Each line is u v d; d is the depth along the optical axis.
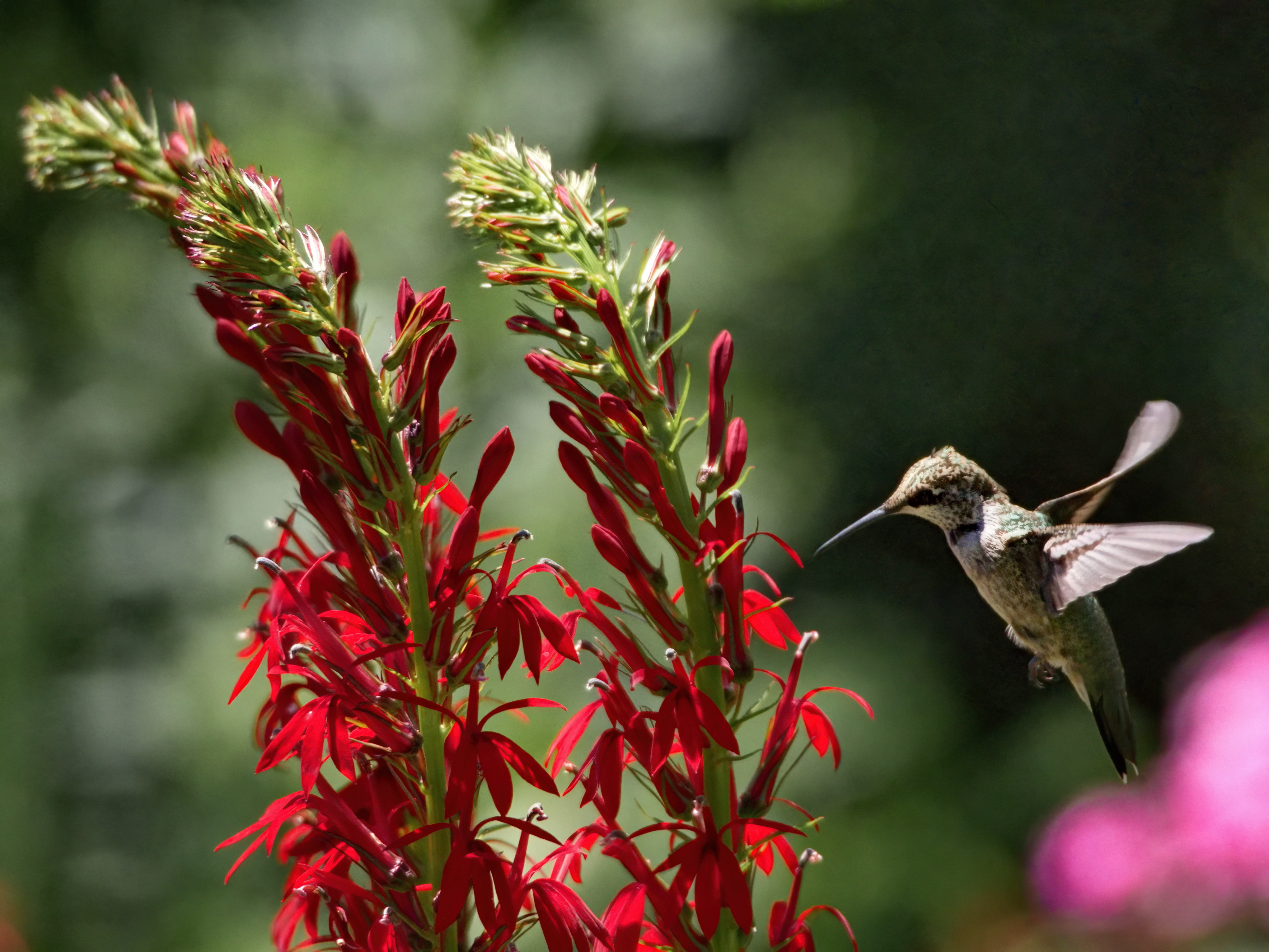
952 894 10.71
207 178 3.41
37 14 11.30
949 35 13.06
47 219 11.18
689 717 3.34
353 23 10.85
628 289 9.82
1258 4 13.41
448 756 3.52
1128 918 7.50
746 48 11.73
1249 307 13.26
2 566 10.38
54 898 9.91
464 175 3.65
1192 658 11.01
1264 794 7.05
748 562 10.46
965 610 12.37
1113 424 13.09
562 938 3.21
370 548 3.50
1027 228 13.10
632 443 3.43
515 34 11.05
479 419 9.47
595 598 3.55
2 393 10.87
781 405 11.41
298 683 3.84
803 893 10.40
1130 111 13.38
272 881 9.77
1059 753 11.87
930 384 12.56
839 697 11.18
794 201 12.03
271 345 3.38
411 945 3.30
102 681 10.07
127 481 10.47
